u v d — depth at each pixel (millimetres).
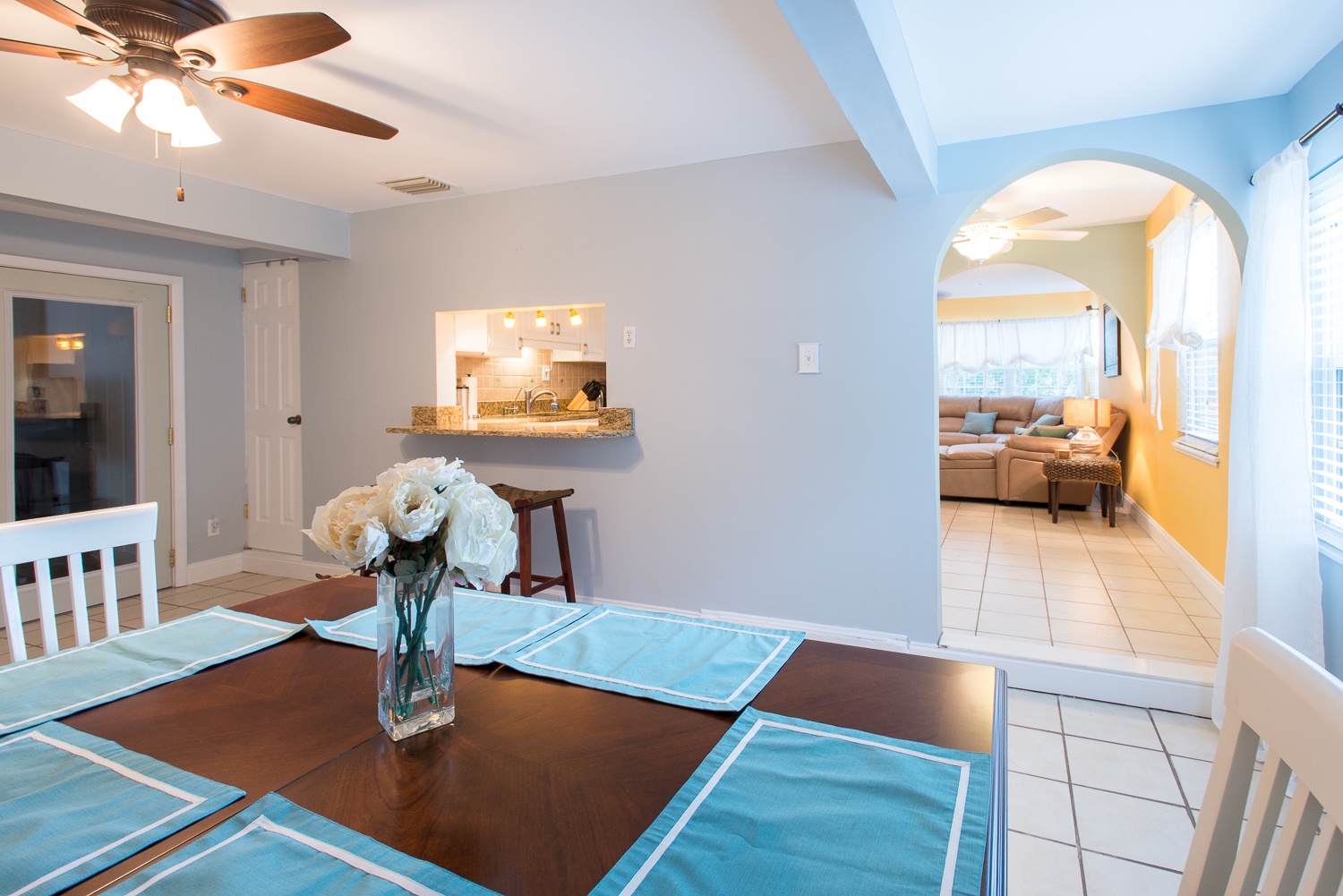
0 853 739
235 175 3354
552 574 3646
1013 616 3557
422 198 3775
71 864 721
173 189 3262
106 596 1565
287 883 695
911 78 2186
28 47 1685
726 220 3172
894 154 2322
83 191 2961
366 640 1365
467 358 4781
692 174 3221
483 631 1390
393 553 958
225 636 1392
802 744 951
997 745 947
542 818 795
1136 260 5262
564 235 3494
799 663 1223
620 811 807
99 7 1619
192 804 828
